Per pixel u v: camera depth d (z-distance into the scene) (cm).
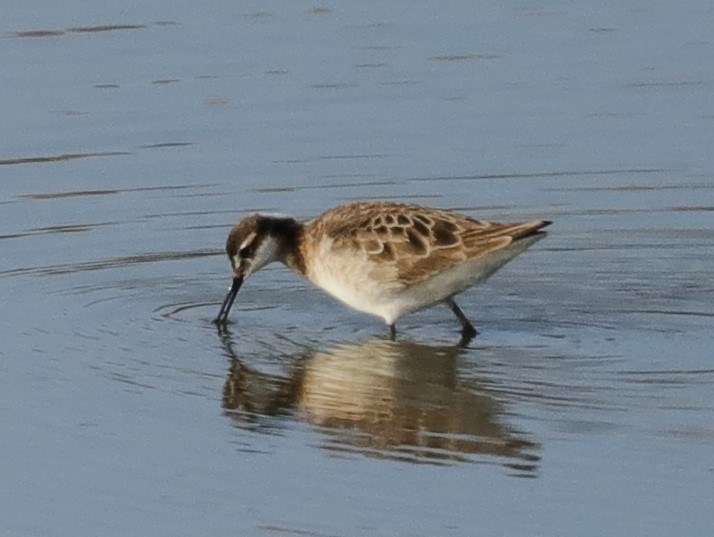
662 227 2375
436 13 3097
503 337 1992
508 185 2523
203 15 3062
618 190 2500
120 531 1522
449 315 2088
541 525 1487
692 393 1778
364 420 1738
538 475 1581
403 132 2681
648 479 1562
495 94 2798
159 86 2795
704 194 2477
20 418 1762
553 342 1966
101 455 1673
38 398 1812
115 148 2608
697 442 1639
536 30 3030
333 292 2016
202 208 2430
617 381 1823
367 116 2725
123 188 2491
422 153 2620
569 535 1467
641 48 2956
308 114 2733
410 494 1556
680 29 3027
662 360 1889
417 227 1933
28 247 2303
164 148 2612
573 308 2089
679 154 2606
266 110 2736
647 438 1653
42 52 2906
